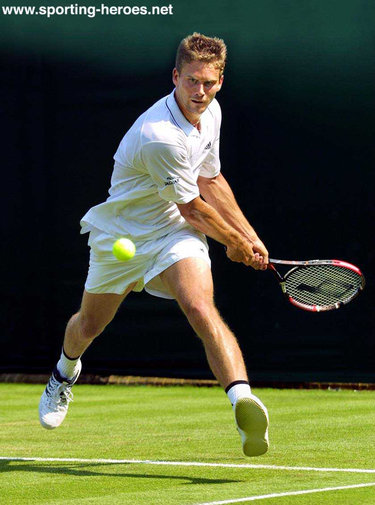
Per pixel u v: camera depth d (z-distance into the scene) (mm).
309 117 15969
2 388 16422
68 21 16688
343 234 15922
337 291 9805
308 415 12898
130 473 8680
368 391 15906
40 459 9500
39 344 17094
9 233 17078
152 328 16781
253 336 16344
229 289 16359
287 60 15969
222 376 8000
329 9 15828
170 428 11797
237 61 16094
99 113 16672
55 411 10445
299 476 8469
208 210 8758
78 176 16781
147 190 8977
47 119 16844
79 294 16875
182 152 8633
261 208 16125
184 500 7430
